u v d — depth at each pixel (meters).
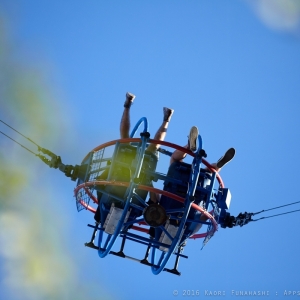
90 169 65.88
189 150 63.41
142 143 62.84
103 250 67.50
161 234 66.81
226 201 67.88
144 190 65.81
